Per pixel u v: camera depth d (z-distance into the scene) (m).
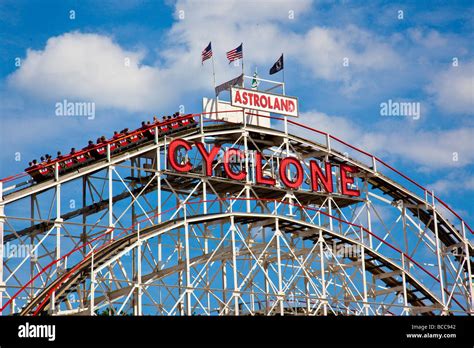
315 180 103.31
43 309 83.00
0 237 86.44
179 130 98.25
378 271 106.75
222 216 91.38
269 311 93.69
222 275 98.88
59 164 91.81
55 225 89.00
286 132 102.94
